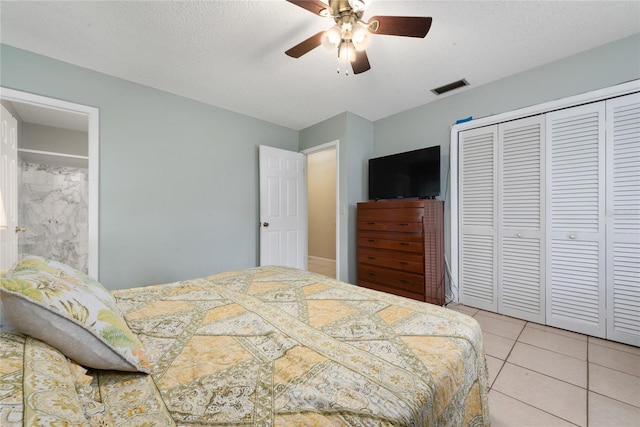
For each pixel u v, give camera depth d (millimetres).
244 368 773
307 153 4035
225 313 1173
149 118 2730
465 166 2879
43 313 647
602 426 1271
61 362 642
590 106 2148
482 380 1038
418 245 2732
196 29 1905
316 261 5738
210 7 1703
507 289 2613
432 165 2889
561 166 2289
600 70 2102
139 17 1785
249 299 1344
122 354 724
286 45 2090
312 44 1697
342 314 1163
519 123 2508
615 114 2049
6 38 1983
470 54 2209
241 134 3459
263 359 821
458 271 2955
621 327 2043
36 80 2164
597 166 2123
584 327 2197
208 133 3158
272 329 1020
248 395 660
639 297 1969
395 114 3486
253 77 2564
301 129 4074
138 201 2664
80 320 690
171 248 2875
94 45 2076
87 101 2389
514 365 1775
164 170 2830
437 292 2857
